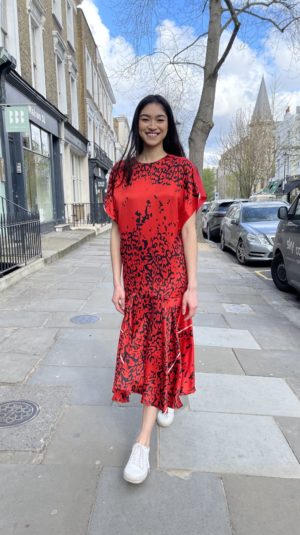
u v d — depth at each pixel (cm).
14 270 747
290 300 643
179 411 288
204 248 1294
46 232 1433
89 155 2342
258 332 467
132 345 223
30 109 1205
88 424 268
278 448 248
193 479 219
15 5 1053
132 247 217
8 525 188
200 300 621
